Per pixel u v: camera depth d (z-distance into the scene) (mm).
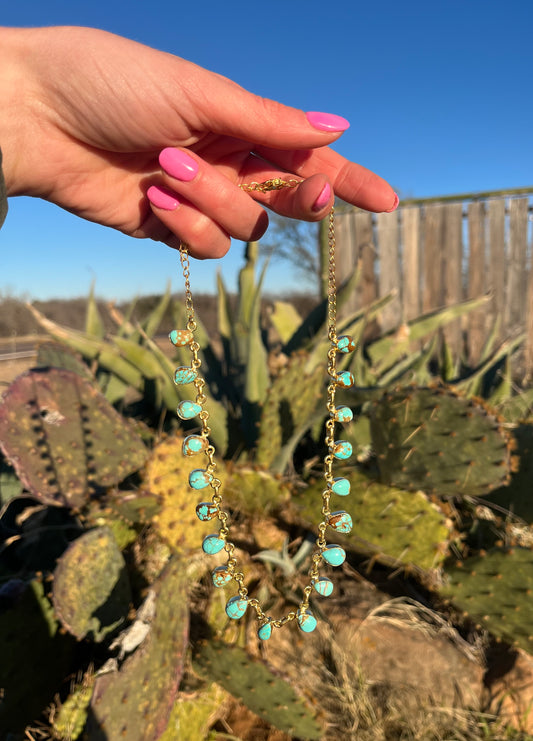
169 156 213
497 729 330
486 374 628
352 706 336
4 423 322
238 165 260
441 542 335
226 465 375
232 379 582
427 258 1118
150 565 374
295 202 211
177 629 290
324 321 554
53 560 404
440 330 1108
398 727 333
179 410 202
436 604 397
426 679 353
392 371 554
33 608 308
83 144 242
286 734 335
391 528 339
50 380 340
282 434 419
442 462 322
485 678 360
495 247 1074
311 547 382
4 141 228
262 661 289
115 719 251
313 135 217
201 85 214
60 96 222
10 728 286
